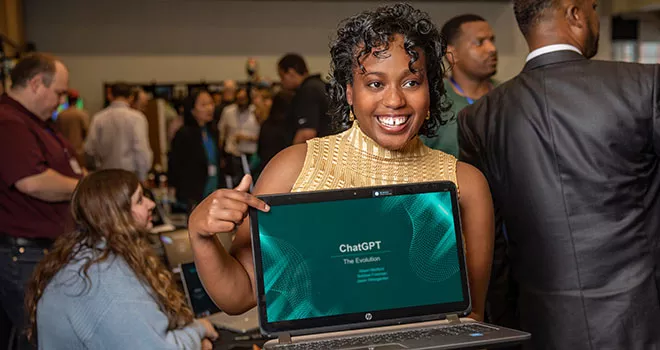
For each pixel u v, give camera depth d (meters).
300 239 1.16
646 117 1.70
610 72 1.76
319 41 10.16
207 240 1.15
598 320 1.72
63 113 6.79
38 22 9.40
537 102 1.81
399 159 1.28
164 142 9.20
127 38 9.62
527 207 1.82
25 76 2.90
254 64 9.46
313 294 1.16
